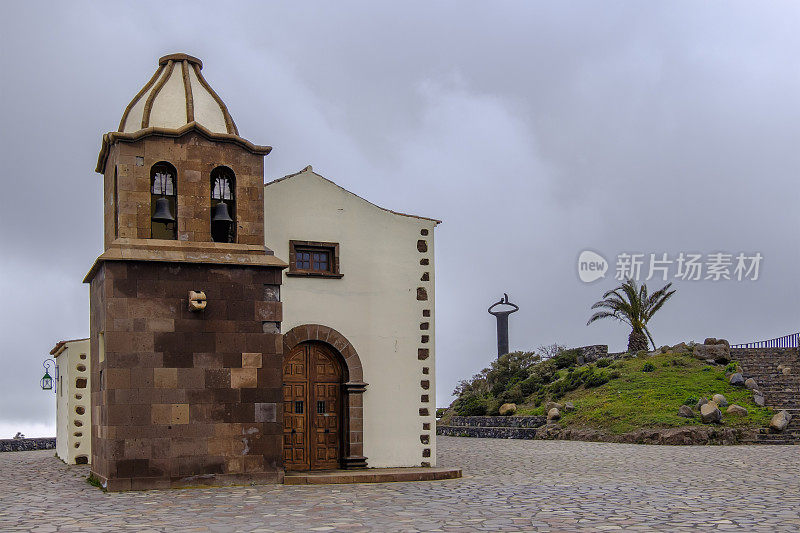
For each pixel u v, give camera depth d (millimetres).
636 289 47875
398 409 22484
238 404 18750
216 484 18406
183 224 19016
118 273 18094
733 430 31406
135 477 17797
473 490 17594
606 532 11938
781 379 38031
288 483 18906
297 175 22062
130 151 18781
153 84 20328
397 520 13305
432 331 23188
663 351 44750
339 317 22016
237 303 18984
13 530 12742
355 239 22500
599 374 41969
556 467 23141
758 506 14531
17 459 30891
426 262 23391
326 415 21797
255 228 19688
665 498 15820
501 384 48719
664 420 33219
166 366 18250
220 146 19484
